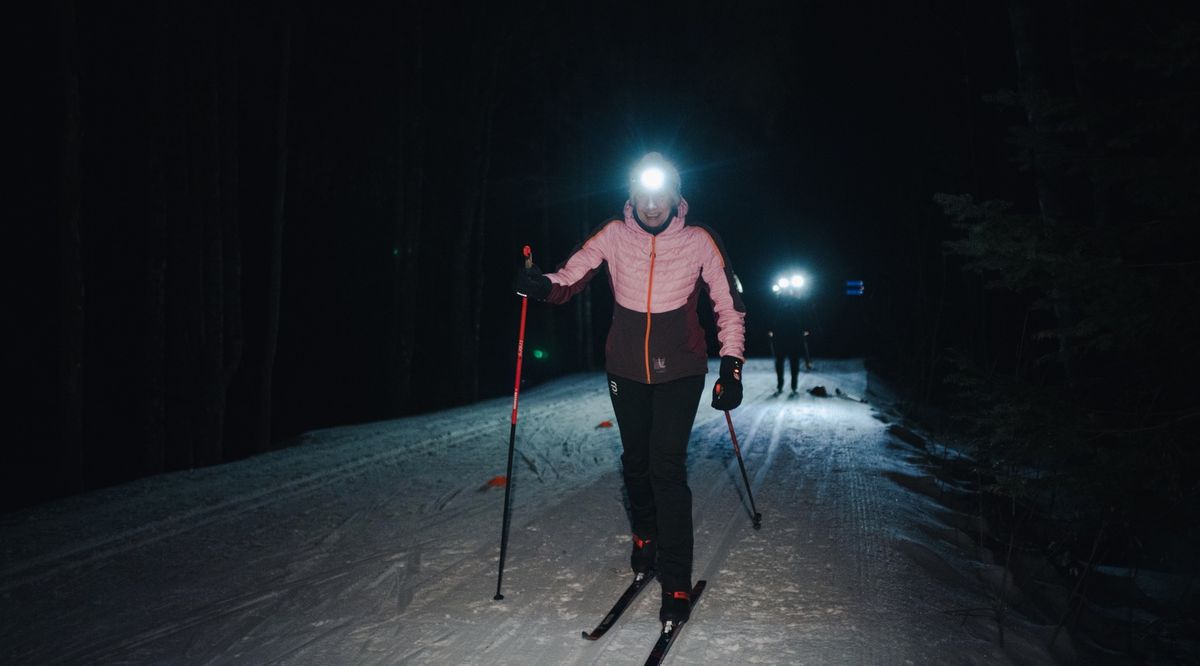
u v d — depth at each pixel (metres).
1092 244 4.33
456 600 4.04
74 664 3.42
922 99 17.56
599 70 24.09
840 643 3.43
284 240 20.39
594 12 23.30
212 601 4.15
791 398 13.62
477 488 6.83
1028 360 6.71
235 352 13.29
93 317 14.32
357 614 3.89
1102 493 4.25
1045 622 4.35
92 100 12.91
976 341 12.82
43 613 4.04
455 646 3.46
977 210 4.58
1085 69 7.45
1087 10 7.55
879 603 3.91
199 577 4.55
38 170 13.23
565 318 28.52
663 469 3.70
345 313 21.47
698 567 4.47
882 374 18.34
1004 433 4.57
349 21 18.03
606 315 31.48
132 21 12.27
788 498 6.16
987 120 15.09
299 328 21.34
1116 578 5.70
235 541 5.29
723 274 3.79
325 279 21.11
